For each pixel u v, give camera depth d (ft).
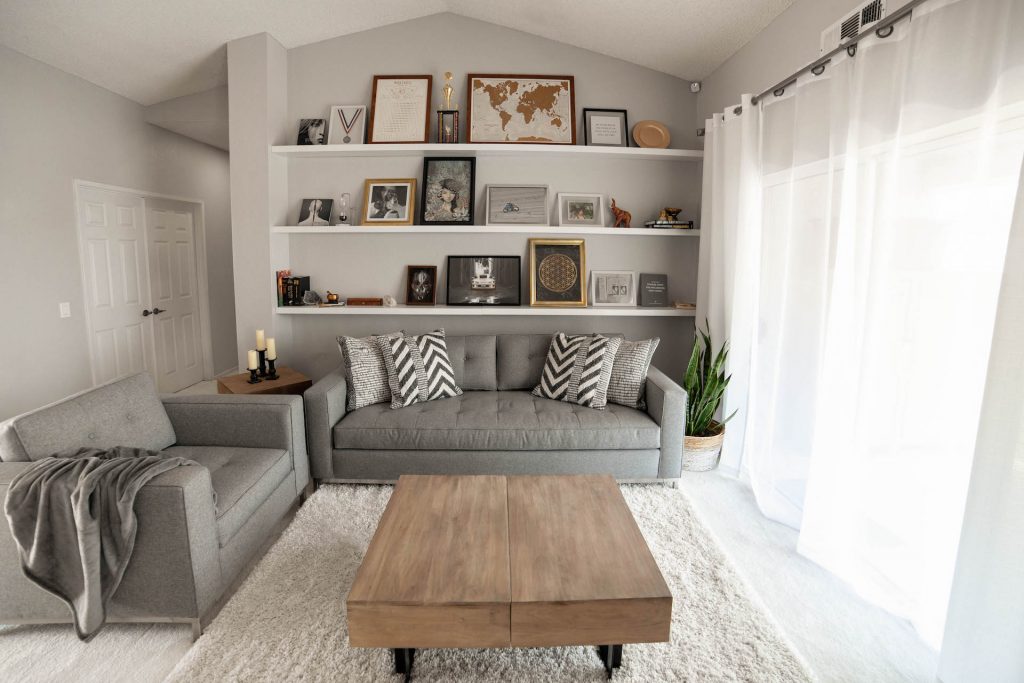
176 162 16.05
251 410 8.75
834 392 7.48
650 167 13.35
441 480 7.50
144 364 15.17
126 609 6.26
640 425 9.80
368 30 12.89
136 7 10.39
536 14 11.91
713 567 7.65
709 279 12.19
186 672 5.75
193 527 6.15
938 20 5.88
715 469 11.14
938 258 6.00
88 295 13.05
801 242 8.73
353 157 13.15
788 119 9.25
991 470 4.90
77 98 12.42
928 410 6.17
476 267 13.30
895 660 6.09
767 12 9.84
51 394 12.05
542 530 6.25
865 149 7.01
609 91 13.17
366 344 10.81
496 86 12.92
